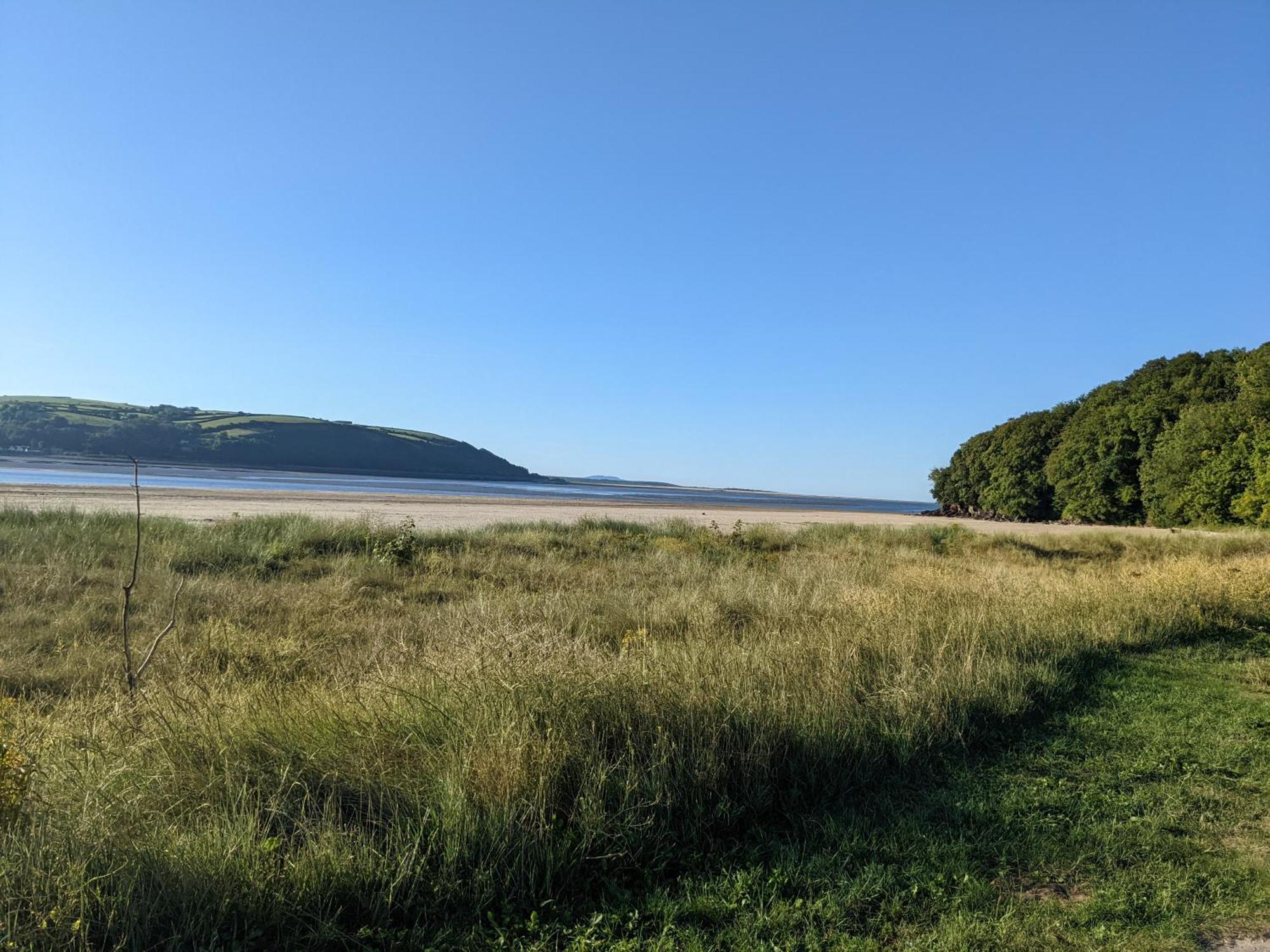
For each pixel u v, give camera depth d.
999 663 7.66
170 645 7.72
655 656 6.12
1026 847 4.28
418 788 4.05
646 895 3.63
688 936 3.30
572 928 3.36
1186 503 48.53
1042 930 3.46
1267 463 40.62
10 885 2.95
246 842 3.38
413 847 3.55
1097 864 4.15
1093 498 64.25
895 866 3.98
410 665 5.99
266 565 13.94
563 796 4.21
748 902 3.60
